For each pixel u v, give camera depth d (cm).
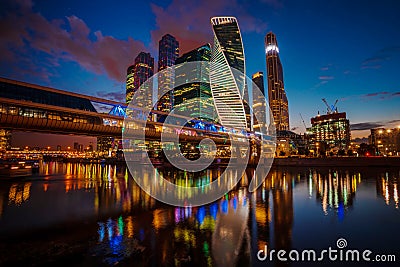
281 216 1576
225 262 894
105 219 1508
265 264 873
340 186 3177
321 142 14688
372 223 1399
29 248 1033
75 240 1128
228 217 1555
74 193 2612
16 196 2420
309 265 865
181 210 1767
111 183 3694
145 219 1508
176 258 927
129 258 931
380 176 4628
